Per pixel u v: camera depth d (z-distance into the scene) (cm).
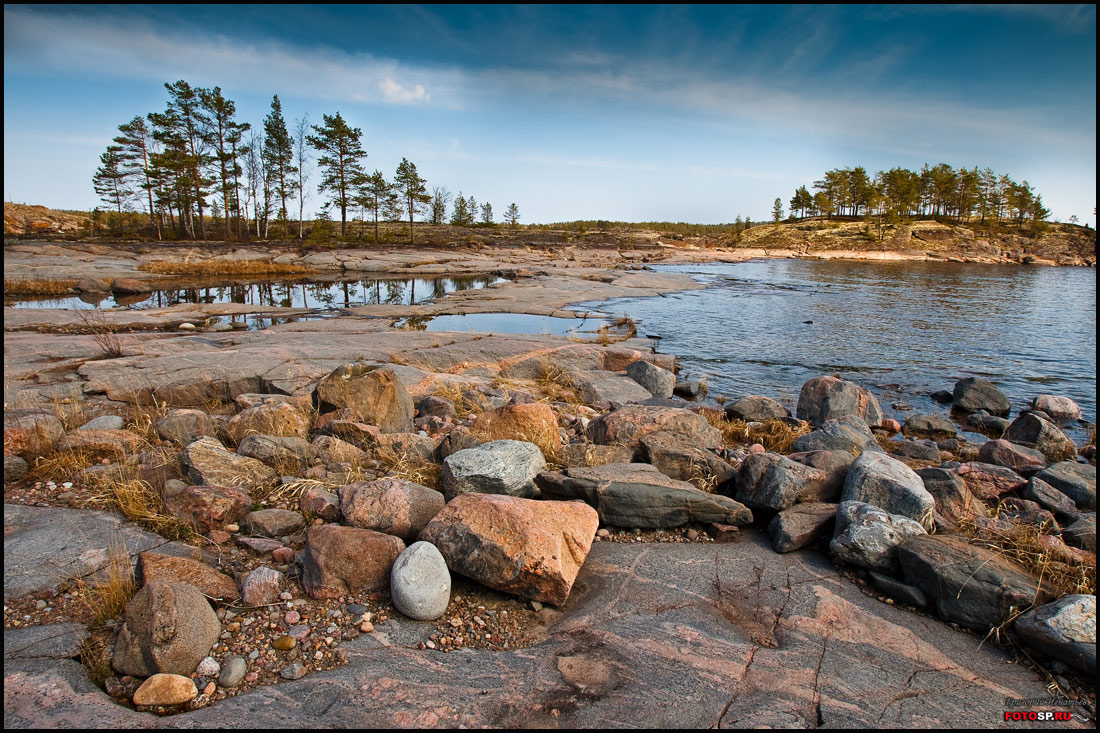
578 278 3216
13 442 497
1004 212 11031
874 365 1291
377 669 290
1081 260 7662
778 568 395
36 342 1053
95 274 2675
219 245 4319
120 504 433
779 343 1523
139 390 758
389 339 1188
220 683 280
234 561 379
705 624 331
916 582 362
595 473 471
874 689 284
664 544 430
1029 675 300
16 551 370
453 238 6731
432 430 685
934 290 3175
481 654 305
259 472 484
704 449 566
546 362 1066
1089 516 489
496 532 357
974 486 557
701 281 3488
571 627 329
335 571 348
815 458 513
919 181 11044
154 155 4612
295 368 884
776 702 273
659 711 266
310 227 6581
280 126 5231
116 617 319
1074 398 1060
